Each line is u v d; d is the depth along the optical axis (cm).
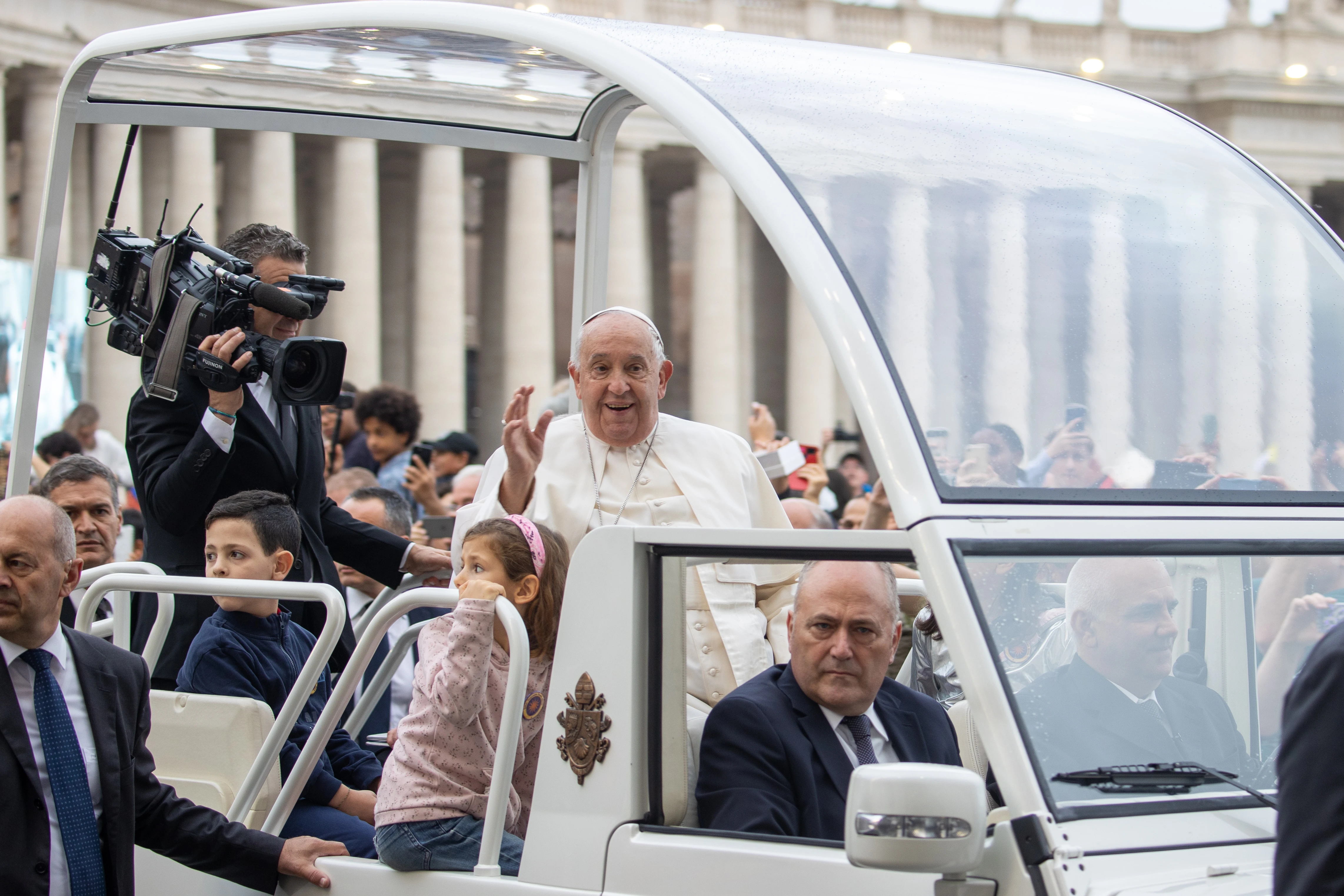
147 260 1780
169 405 1736
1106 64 14000
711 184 13575
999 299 1153
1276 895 855
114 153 11181
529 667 1202
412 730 1239
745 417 14312
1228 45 13900
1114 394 1167
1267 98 13775
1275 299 1295
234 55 1698
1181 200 1345
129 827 1302
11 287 5984
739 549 1041
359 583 2214
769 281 15650
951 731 1236
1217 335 1242
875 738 1184
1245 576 1088
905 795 852
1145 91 14000
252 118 1897
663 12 12900
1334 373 1270
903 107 1320
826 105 1278
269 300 1614
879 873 966
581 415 1720
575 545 1625
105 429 10125
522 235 13362
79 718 1309
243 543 1552
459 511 1636
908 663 1365
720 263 13612
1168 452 1162
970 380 1091
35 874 1242
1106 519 1059
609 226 1972
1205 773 998
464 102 1862
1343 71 13925
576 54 1323
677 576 1091
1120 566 1033
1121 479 1126
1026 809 920
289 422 1822
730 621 1355
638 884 1043
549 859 1084
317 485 1855
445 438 3981
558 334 15875
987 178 1248
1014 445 1073
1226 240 1325
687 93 1216
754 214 1123
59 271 6303
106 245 1827
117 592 1630
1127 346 1190
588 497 1641
